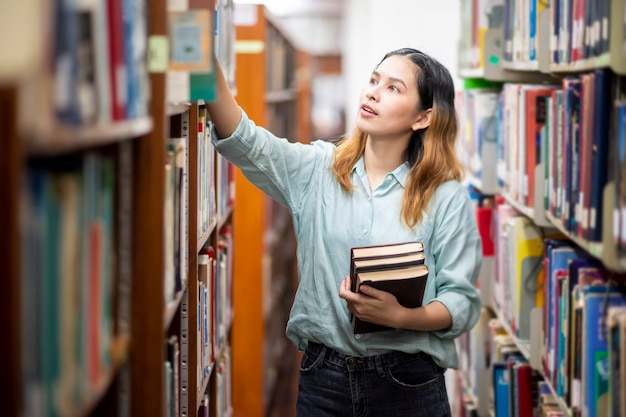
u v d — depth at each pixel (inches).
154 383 60.8
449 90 94.5
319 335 90.2
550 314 95.4
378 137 92.4
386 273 82.8
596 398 74.8
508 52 121.6
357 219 90.9
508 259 113.3
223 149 90.6
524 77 127.3
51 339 39.4
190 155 85.4
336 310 89.2
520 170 108.9
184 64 66.6
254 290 167.8
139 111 55.5
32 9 34.9
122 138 54.4
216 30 92.0
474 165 137.9
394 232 90.5
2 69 35.1
